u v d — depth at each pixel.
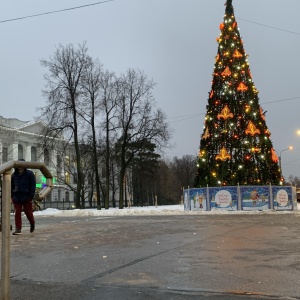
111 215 26.80
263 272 5.11
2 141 57.12
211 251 6.86
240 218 18.23
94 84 39.88
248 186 26.09
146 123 40.44
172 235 9.64
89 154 49.59
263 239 8.52
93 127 40.69
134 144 41.03
